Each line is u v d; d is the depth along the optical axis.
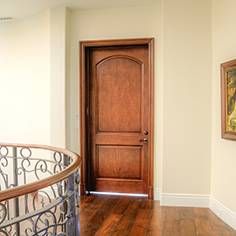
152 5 4.22
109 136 4.54
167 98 3.96
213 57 3.81
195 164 3.94
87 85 4.54
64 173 1.82
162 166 4.01
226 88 3.37
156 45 4.22
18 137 4.94
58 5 4.27
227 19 3.38
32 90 4.79
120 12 4.32
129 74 4.44
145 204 4.05
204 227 3.27
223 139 3.50
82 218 3.54
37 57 4.72
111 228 3.25
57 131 4.41
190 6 3.87
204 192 3.93
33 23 4.75
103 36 4.38
